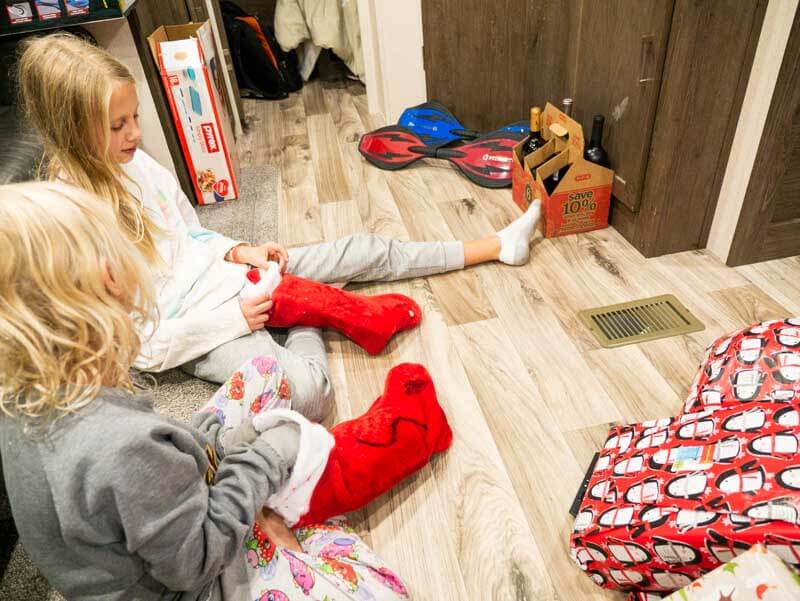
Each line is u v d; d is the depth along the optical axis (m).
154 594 0.72
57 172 1.20
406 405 1.21
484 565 1.09
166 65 2.08
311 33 3.38
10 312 0.59
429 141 2.51
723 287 1.69
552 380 1.45
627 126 1.78
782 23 1.42
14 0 1.78
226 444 0.98
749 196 1.64
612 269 1.81
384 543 1.14
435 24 2.41
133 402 0.69
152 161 1.49
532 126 2.11
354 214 2.24
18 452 0.62
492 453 1.29
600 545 0.98
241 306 1.38
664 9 1.51
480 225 2.11
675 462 1.00
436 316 1.69
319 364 1.39
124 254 0.69
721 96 1.58
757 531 0.82
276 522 0.98
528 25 2.36
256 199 2.38
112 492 0.61
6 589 1.11
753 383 1.08
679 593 0.78
